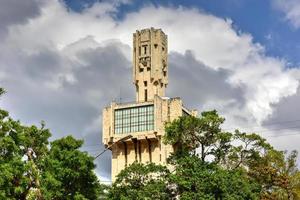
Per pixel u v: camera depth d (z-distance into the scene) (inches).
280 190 2768.2
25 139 2033.7
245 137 2551.7
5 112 2028.8
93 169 2042.3
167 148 5098.4
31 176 1983.3
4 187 1873.8
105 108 5482.3
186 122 2416.3
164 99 5290.4
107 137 5388.8
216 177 2242.9
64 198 1987.0
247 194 2287.2
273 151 2790.4
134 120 5344.5
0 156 1968.5
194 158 2348.7
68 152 1994.3
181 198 2225.6
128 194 2453.2
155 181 2436.0
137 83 5693.9
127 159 5285.4
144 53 5738.2
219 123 2420.0
